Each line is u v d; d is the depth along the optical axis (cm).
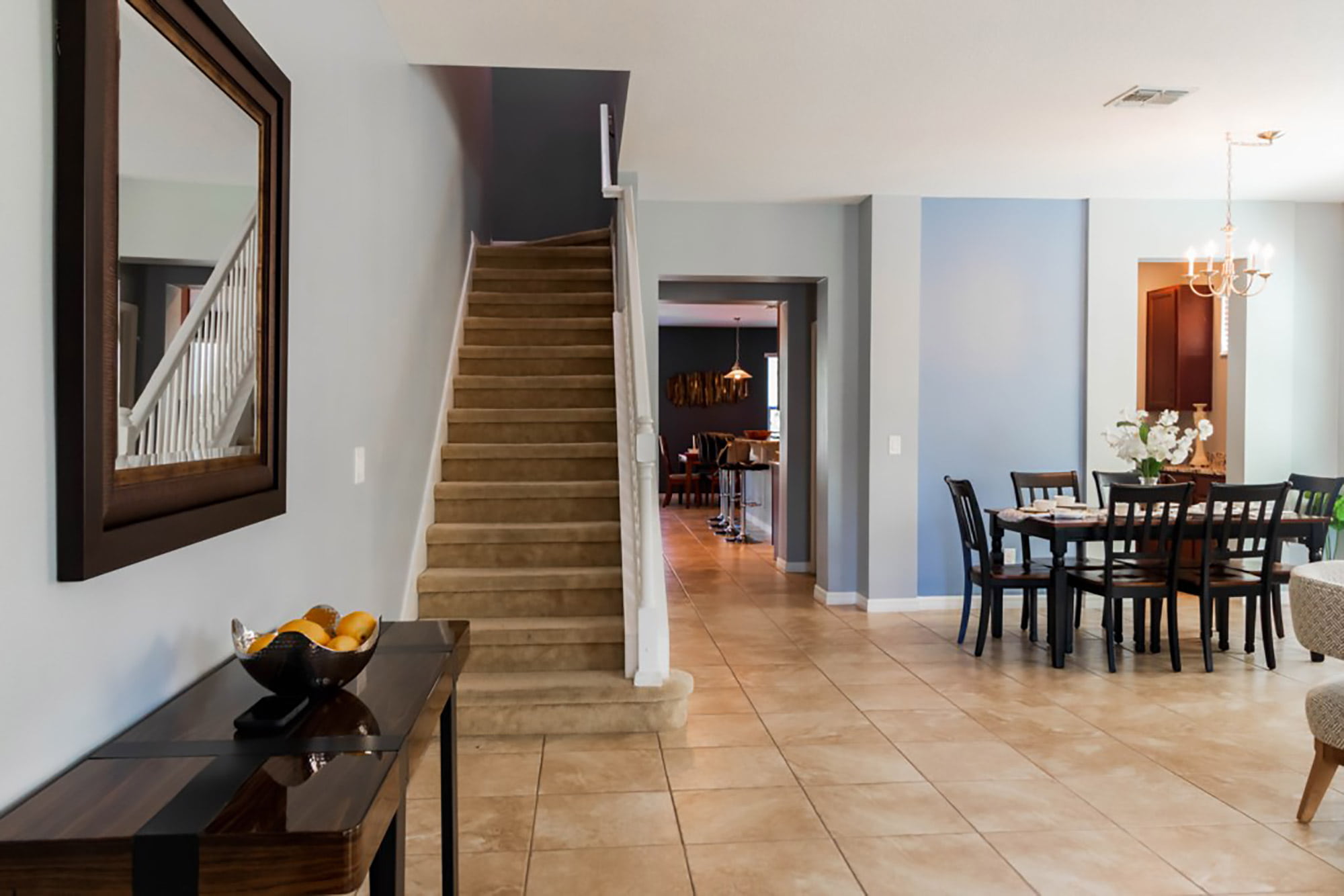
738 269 634
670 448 1502
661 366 1494
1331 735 283
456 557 436
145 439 148
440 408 482
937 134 481
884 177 570
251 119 192
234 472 183
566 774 335
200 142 167
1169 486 469
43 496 125
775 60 378
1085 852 274
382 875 138
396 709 155
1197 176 569
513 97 793
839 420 644
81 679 134
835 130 473
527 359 541
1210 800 312
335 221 272
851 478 644
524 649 400
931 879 257
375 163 328
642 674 385
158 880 106
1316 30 347
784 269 638
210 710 153
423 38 360
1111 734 378
